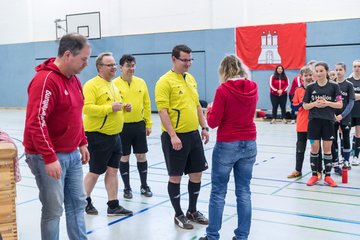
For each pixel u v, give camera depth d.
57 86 2.76
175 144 3.87
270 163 6.95
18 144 9.43
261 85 13.34
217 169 3.43
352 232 3.88
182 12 14.41
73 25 16.31
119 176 6.27
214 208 3.47
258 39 13.20
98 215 4.53
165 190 5.50
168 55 14.84
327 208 4.59
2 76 18.30
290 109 12.61
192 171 4.14
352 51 12.11
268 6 13.07
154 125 12.38
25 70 17.73
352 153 7.28
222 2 13.72
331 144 5.53
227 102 3.29
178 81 3.96
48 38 17.02
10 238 2.63
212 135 10.09
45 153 2.69
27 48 17.53
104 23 15.80
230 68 3.40
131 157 7.73
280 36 12.88
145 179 5.25
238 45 13.54
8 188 2.62
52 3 16.73
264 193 5.20
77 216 3.10
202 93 14.37
